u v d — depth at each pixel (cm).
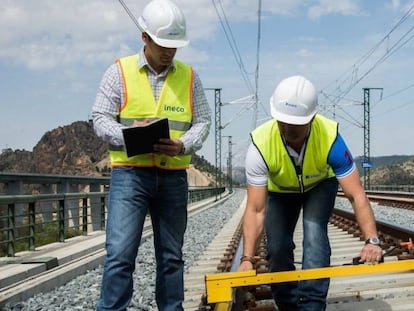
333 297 633
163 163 447
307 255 492
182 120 451
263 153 473
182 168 459
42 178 1127
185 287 788
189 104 457
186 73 462
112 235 440
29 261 877
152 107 445
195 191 3491
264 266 834
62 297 750
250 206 480
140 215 446
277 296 540
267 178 482
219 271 909
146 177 444
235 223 1973
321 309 494
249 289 651
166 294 470
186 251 1218
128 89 442
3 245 980
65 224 1196
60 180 1226
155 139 425
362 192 472
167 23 432
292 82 453
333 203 508
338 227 1507
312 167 477
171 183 454
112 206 445
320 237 494
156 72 448
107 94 443
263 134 479
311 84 459
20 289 725
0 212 977
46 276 817
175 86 452
